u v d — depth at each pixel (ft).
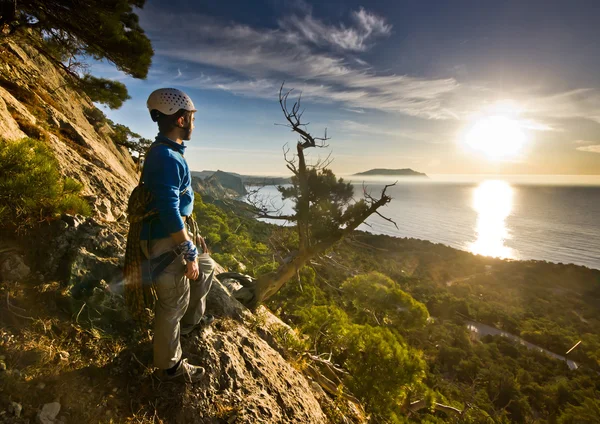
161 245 5.96
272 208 23.20
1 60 27.81
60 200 9.95
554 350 229.04
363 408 15.78
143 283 6.04
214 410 7.09
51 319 7.33
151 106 5.99
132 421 6.17
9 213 8.72
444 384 95.81
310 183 21.85
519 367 182.50
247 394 7.91
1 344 6.31
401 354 19.43
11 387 5.64
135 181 36.88
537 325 265.13
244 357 8.93
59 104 34.68
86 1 25.98
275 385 8.84
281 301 40.78
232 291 16.62
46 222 9.33
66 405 5.86
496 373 153.48
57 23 27.45
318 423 9.07
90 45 28.84
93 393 6.30
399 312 50.72
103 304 8.14
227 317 10.41
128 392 6.68
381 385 18.08
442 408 40.63
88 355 7.05
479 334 243.81
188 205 6.45
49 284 8.03
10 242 8.54
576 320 287.07
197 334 8.45
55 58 33.12
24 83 28.32
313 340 19.26
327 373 16.11
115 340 7.70
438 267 408.26
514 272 414.82
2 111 15.23
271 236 28.45
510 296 341.41
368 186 22.82
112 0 26.76
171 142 5.98
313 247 21.77
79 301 7.89
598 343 225.15
